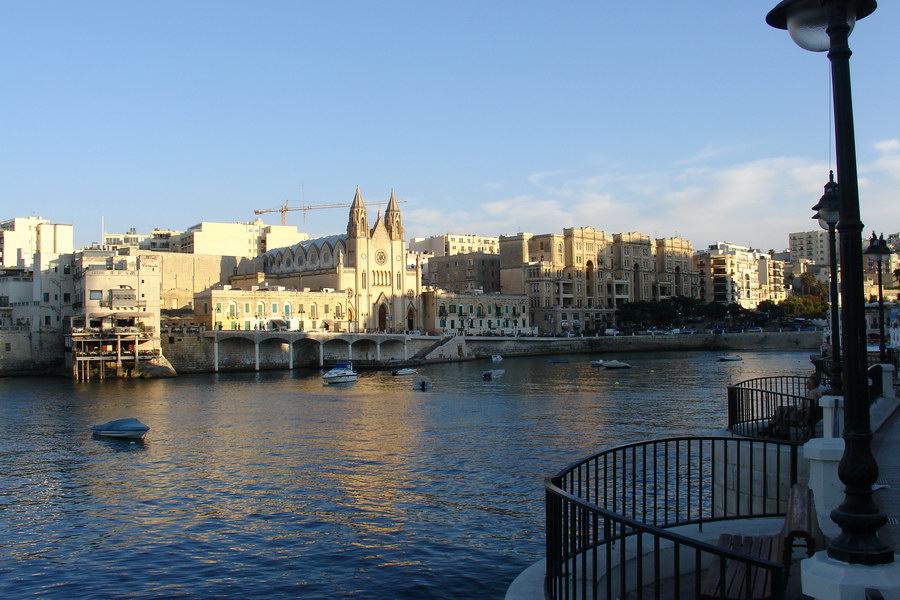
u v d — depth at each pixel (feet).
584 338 629.92
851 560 32.96
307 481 157.38
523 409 261.03
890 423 95.76
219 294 513.04
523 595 52.54
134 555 114.93
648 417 235.40
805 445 60.49
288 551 115.03
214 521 130.82
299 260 651.66
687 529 64.90
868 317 390.83
